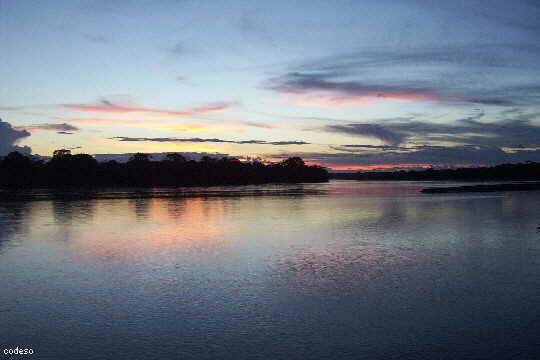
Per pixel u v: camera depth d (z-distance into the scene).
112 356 13.00
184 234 37.00
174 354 13.09
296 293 18.91
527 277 21.20
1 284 20.59
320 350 13.27
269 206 69.62
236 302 17.73
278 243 32.09
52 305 17.50
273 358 12.81
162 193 120.81
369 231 38.25
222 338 14.20
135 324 15.43
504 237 33.62
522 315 15.94
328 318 15.85
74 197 98.56
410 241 32.38
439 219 47.19
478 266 23.69
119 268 23.88
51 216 53.16
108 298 18.36
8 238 34.78
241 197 97.88
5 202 80.50
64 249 29.75
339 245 30.98
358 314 16.22
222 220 48.22
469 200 77.88
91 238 34.78
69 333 14.68
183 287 19.94
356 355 12.94
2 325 15.41
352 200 83.56
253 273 22.58
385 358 12.74
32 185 182.62
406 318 15.77
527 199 78.69
